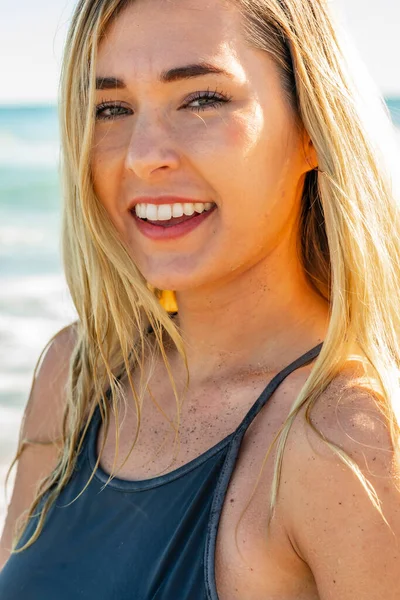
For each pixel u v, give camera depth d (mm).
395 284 1648
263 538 1406
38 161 19188
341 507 1312
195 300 1724
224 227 1587
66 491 1763
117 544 1597
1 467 5531
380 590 1285
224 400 1688
